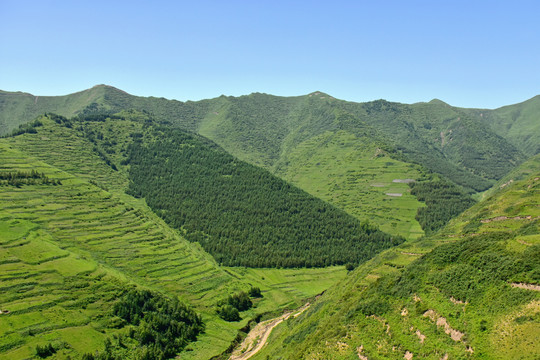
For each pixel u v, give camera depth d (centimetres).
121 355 14200
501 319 8938
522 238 11000
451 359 8912
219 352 16075
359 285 14888
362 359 10381
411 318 10538
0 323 14025
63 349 13850
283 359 12569
